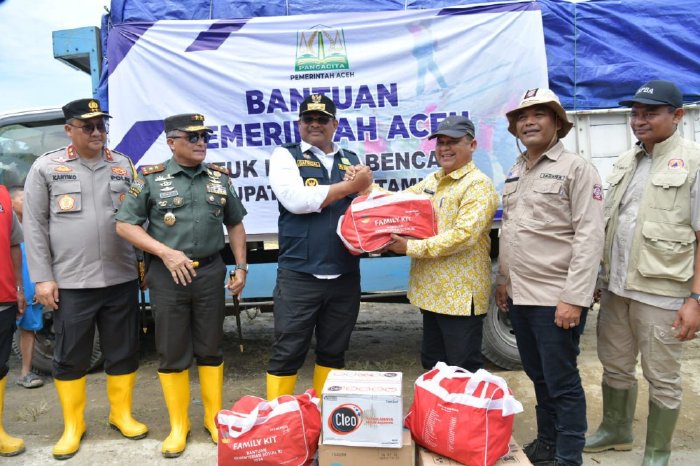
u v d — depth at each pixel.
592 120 3.64
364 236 2.49
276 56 3.63
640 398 3.37
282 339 2.77
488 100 3.60
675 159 2.36
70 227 2.83
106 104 3.84
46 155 2.89
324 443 2.08
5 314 2.83
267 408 2.28
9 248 2.84
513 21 3.56
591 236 2.26
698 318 2.29
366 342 4.77
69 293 2.86
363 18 3.60
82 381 2.98
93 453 2.90
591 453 2.77
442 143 2.62
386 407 2.03
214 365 3.02
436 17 3.58
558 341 2.37
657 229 2.36
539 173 2.42
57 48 3.90
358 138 3.65
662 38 3.62
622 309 2.62
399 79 3.62
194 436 3.06
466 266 2.60
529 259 2.40
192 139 2.76
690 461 2.65
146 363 4.30
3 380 2.89
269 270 3.86
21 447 2.90
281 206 2.79
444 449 2.09
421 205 2.55
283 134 3.66
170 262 2.67
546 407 2.60
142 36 3.64
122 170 3.02
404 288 3.82
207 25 3.63
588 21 3.66
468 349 2.64
